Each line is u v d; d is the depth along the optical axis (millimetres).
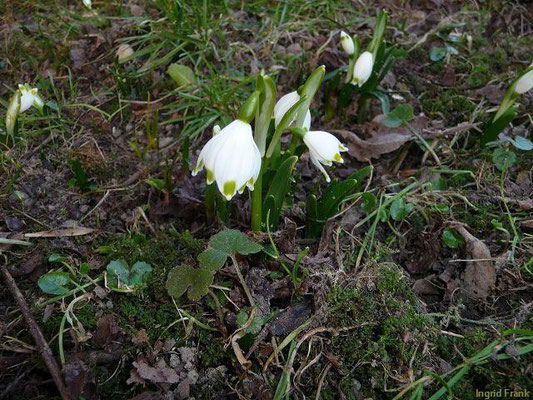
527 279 163
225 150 124
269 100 136
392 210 179
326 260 161
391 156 210
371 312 150
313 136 138
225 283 155
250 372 139
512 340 143
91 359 136
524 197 188
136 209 179
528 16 281
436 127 216
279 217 177
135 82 227
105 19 254
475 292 162
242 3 264
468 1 286
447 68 242
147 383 135
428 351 145
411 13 281
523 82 186
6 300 151
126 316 148
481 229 178
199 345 145
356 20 266
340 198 161
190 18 253
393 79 238
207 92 220
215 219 175
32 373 135
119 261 157
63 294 149
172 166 181
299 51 249
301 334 144
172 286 145
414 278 170
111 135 211
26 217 175
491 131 201
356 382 140
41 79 222
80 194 185
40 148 199
